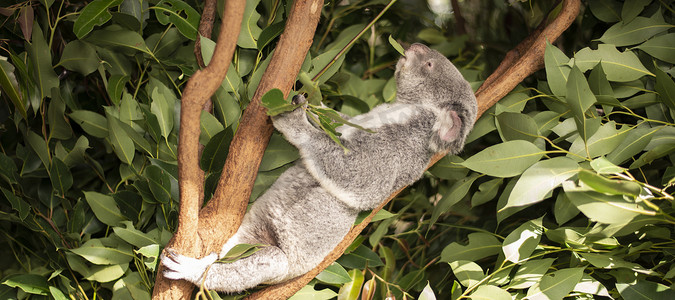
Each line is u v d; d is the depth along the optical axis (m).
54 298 2.46
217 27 2.92
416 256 3.37
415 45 2.95
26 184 2.89
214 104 2.73
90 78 3.16
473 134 2.98
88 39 2.75
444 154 2.81
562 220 2.60
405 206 3.33
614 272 2.54
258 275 2.38
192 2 3.03
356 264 2.83
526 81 3.35
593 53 2.71
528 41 3.16
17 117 2.84
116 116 2.79
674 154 2.64
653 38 2.79
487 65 3.84
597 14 3.06
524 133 2.65
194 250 2.23
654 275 2.52
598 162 2.18
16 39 3.05
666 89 2.55
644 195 2.20
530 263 2.58
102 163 3.15
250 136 2.25
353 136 2.52
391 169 2.56
